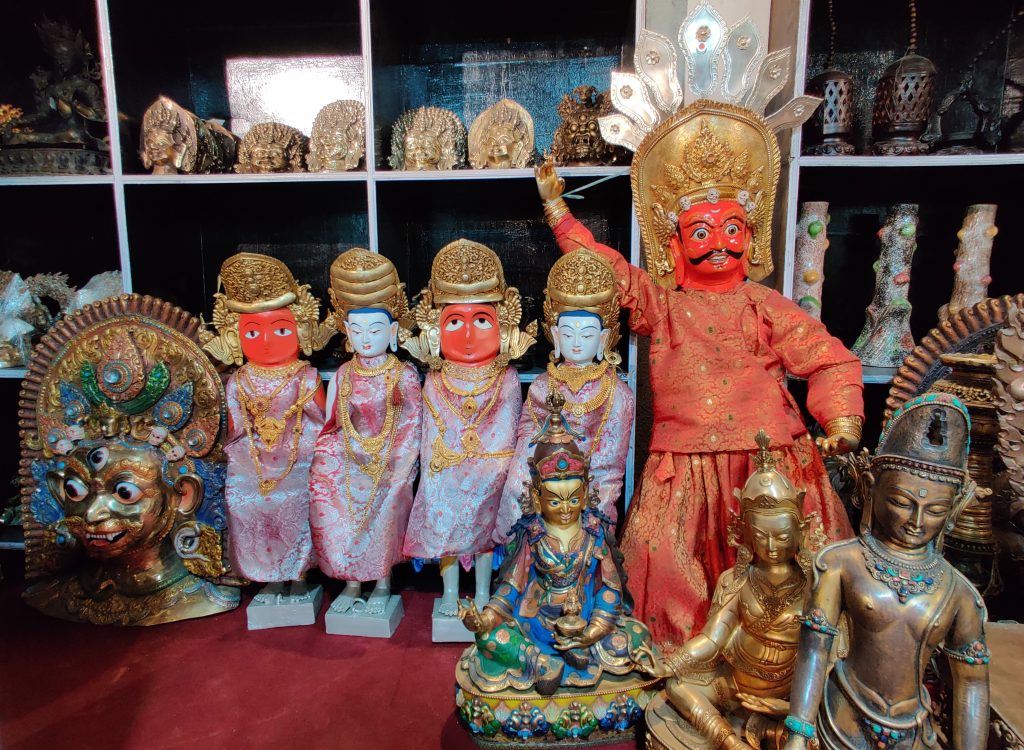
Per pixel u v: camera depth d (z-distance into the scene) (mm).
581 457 1546
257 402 2045
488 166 2236
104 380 2107
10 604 2223
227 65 2764
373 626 2014
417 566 2111
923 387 1943
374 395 2012
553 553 1542
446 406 2014
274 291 2037
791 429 1842
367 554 1955
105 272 2574
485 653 1538
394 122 2430
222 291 2846
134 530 1998
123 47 2270
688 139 1854
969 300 2180
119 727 1613
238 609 2178
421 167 2262
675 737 1401
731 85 1928
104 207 2711
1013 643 1490
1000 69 2434
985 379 1735
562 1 2545
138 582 2105
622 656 1546
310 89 2762
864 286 2607
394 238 2492
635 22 1959
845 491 2223
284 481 2055
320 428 2104
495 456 1972
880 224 2570
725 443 1812
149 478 2023
